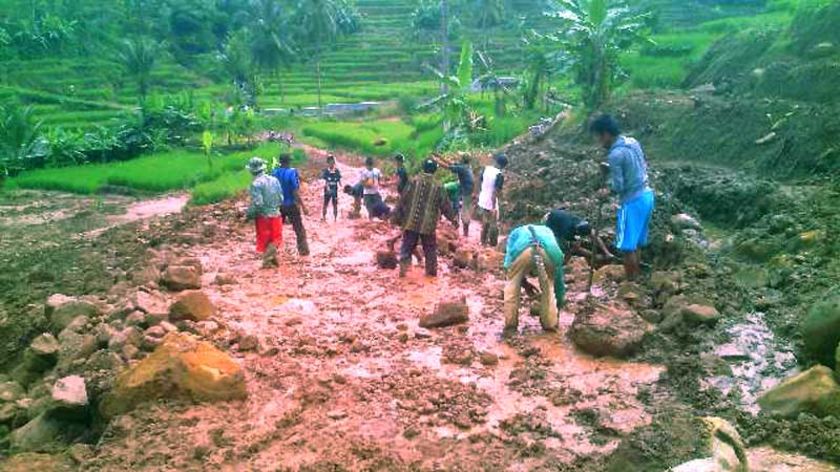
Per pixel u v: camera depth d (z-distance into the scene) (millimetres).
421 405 6215
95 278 10992
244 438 5680
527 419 5926
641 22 21047
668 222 10836
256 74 52469
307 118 43000
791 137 12195
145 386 6133
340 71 60406
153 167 26000
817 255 8312
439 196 9984
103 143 30766
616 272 9328
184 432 5734
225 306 8883
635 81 22188
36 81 49938
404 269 10227
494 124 25391
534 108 27859
